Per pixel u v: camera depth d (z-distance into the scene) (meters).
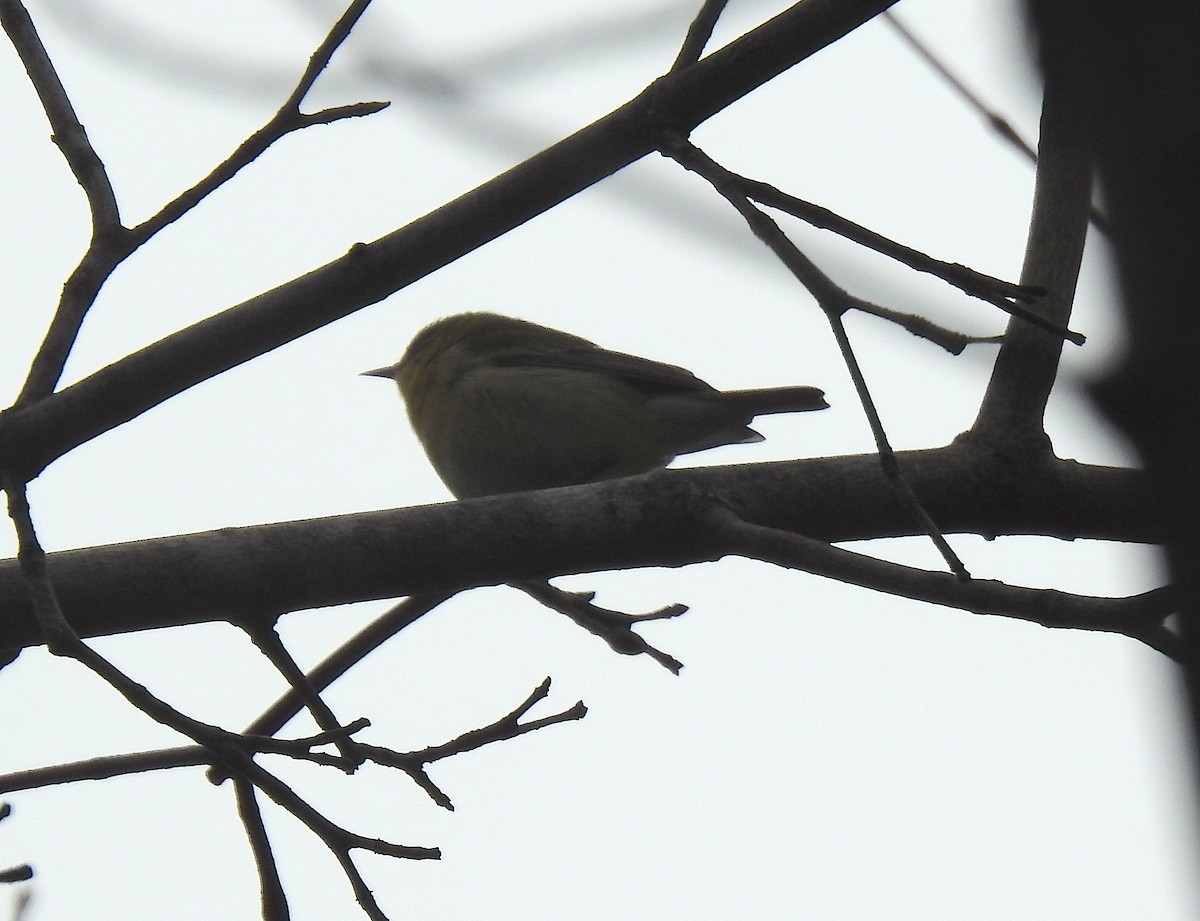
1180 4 3.55
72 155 7.23
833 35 7.04
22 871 7.16
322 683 8.74
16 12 7.41
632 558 7.56
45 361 7.12
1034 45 4.34
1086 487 7.79
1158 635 5.85
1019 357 8.02
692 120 7.06
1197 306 3.48
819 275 6.16
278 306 7.17
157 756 7.16
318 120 6.89
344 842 6.50
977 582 6.17
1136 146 3.56
